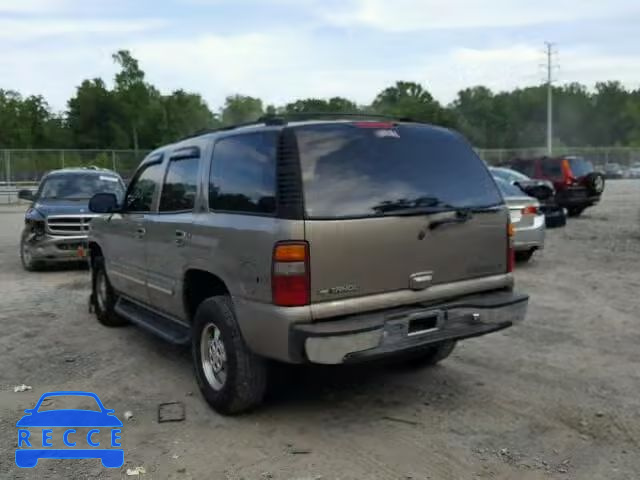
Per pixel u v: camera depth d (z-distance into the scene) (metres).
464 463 3.93
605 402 4.83
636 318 7.30
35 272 11.23
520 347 6.25
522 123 102.88
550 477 3.74
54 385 5.44
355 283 4.12
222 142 4.77
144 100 67.31
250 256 4.17
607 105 104.50
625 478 3.73
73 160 37.03
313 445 4.21
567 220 19.27
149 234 5.64
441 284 4.52
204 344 4.84
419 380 5.35
